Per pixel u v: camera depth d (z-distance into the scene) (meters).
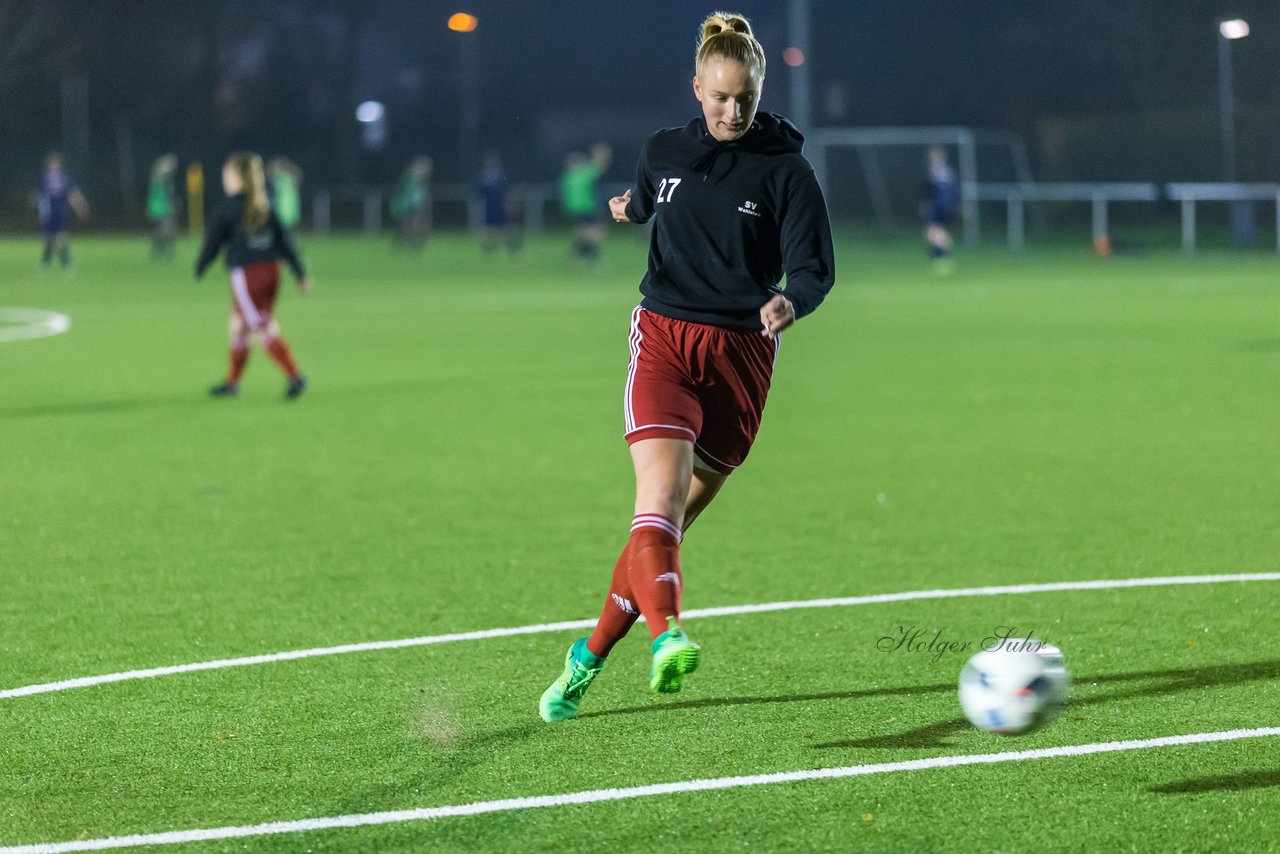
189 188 120.94
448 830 9.74
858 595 16.02
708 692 12.62
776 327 10.80
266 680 13.08
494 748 11.29
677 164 11.53
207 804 10.23
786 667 13.34
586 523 20.02
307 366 38.50
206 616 15.29
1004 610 15.30
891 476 23.25
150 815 10.04
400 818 9.95
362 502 21.42
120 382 35.19
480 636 14.52
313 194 124.62
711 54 11.04
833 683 12.84
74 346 42.75
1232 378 35.25
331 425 28.75
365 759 11.06
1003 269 78.12
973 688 10.74
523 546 18.64
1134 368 37.44
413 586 16.58
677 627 10.03
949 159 110.31
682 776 10.65
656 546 10.52
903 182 110.31
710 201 11.38
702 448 11.62
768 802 10.15
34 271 75.44
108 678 13.15
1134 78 128.62
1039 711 10.57
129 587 16.52
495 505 21.23
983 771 10.68
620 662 13.59
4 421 29.16
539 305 57.34
